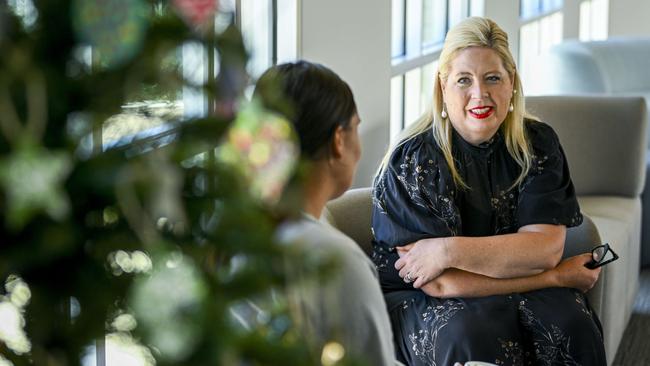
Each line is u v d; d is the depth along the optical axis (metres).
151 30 0.63
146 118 0.67
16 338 0.67
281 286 0.69
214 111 0.67
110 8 0.60
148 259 0.66
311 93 1.66
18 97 0.61
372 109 4.11
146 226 0.63
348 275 1.51
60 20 0.62
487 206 2.81
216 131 0.67
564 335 2.71
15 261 0.62
